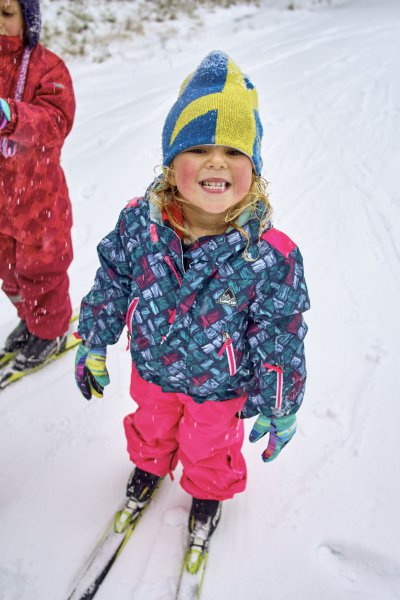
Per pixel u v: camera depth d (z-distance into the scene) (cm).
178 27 991
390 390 280
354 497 230
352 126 592
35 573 205
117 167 511
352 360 301
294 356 171
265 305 164
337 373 292
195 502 219
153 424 211
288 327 168
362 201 458
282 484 237
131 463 250
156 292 170
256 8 1123
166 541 217
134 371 204
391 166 509
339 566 207
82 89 734
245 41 937
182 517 225
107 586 201
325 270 376
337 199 462
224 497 214
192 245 164
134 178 494
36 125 218
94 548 215
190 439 201
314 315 335
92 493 237
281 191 477
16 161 232
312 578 203
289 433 187
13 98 229
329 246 402
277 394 175
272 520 223
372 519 221
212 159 148
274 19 1057
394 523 220
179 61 840
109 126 603
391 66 760
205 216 160
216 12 1077
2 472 244
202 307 165
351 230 420
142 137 571
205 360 173
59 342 302
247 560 210
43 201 246
